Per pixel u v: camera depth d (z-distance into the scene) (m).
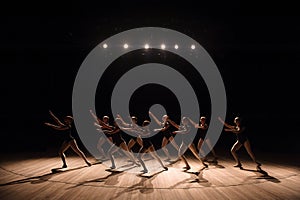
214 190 4.61
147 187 4.75
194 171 6.04
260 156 8.25
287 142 11.59
